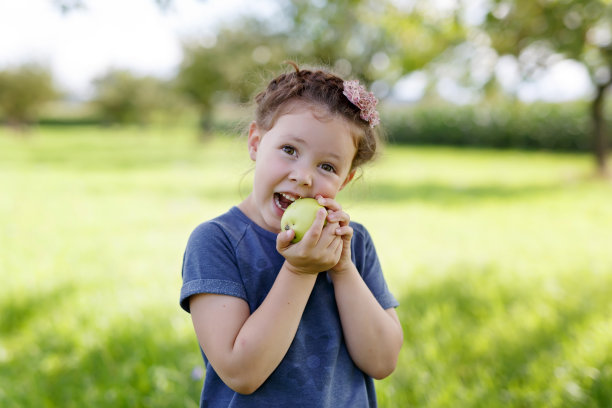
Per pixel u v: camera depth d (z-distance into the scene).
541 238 6.14
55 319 3.53
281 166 1.37
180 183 11.09
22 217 7.30
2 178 11.79
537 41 9.73
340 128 1.38
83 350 3.08
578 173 12.89
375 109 1.47
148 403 2.57
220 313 1.32
